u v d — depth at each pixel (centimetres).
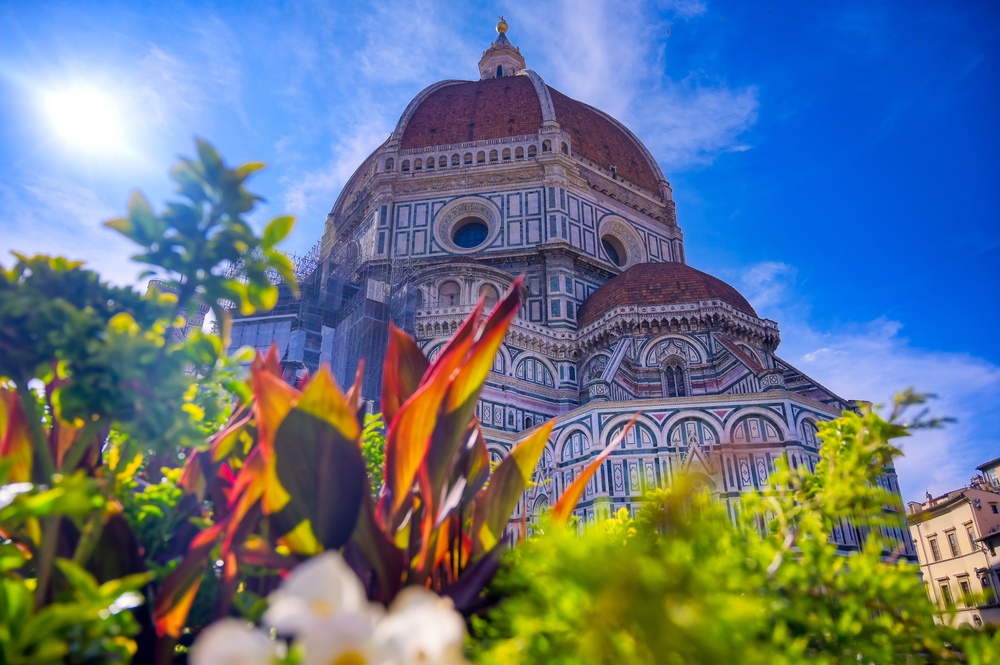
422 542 414
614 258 6178
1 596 261
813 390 4084
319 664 196
